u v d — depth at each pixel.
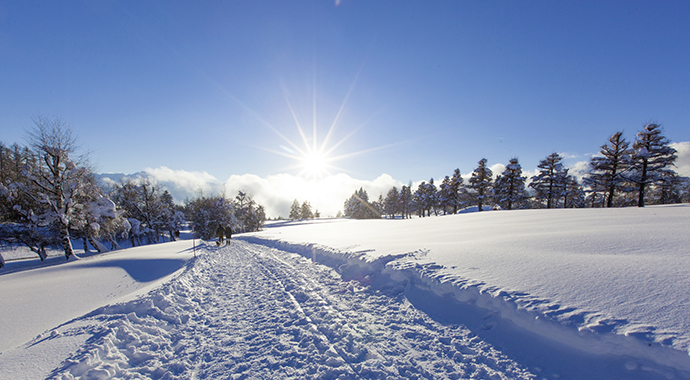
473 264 5.75
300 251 13.21
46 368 3.35
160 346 4.23
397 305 5.37
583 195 50.72
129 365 3.66
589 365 2.91
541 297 3.81
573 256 5.28
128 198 40.41
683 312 2.92
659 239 5.74
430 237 10.91
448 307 4.75
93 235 25.03
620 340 2.77
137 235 40.97
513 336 3.67
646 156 29.52
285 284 7.65
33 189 21.33
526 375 3.04
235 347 4.08
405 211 80.31
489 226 12.11
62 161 21.62
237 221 49.88
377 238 12.88
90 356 3.55
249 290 7.37
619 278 3.95
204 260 13.13
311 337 4.21
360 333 4.29
